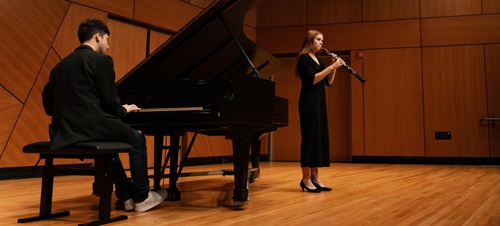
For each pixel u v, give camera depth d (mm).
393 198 2600
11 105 3951
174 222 1851
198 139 5914
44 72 4203
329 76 3105
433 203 2387
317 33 3059
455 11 6262
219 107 2012
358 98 6520
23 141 4023
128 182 2188
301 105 2961
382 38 6496
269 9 7004
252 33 6953
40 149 1865
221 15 2420
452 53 6230
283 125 3424
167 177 4047
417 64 6336
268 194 2795
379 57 6488
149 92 2416
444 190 2998
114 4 4855
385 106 6398
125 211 2152
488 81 6074
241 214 2059
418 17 6391
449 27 6266
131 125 2271
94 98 1844
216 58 2812
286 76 6938
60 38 4344
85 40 2004
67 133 1781
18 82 4008
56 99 1862
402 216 1984
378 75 6469
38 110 4148
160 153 2512
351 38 6621
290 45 6859
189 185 3408
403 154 6273
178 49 2459
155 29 5445
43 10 4211
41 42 4184
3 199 2582
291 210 2170
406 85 6348
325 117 2986
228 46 2770
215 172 2865
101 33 2027
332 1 6746
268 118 2469
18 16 4023
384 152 6344
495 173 4480
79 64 1845
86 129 1793
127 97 2475
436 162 6152
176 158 2580
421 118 6254
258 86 2373
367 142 6426
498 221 1851
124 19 5047
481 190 2992
